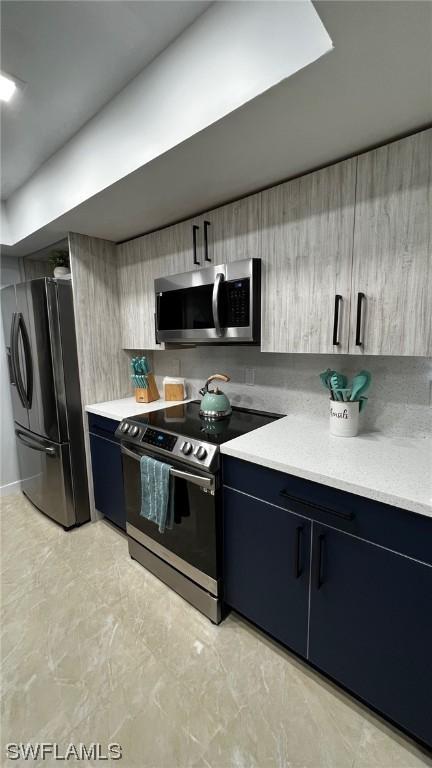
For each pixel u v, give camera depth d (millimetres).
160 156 1285
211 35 1058
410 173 1131
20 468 2881
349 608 1147
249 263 1539
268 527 1337
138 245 2256
